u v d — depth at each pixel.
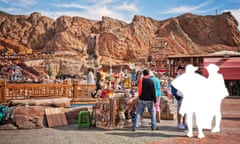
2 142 7.06
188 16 132.25
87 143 6.96
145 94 8.72
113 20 122.44
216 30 126.81
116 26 120.25
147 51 104.06
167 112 11.70
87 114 9.59
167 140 7.33
